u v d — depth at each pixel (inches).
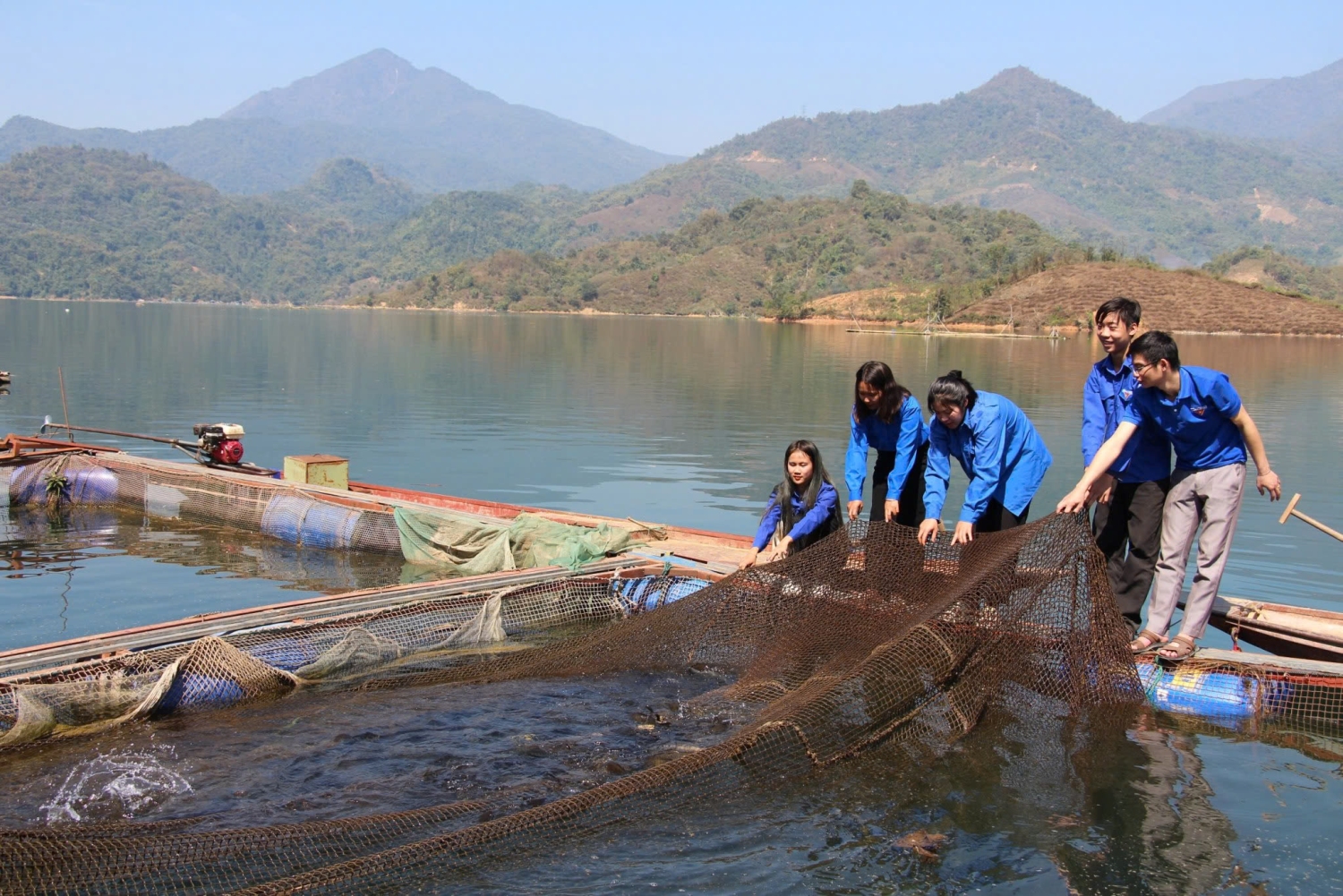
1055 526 235.6
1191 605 249.3
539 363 1566.2
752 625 270.2
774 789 198.8
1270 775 210.5
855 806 193.6
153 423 797.9
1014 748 220.8
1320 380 1405.0
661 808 188.2
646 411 940.0
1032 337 2997.0
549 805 181.5
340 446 711.7
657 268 7293.3
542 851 173.0
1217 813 194.2
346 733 226.8
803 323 4338.1
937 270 6294.3
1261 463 243.6
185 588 368.2
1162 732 231.1
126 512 505.4
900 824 187.8
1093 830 187.0
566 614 323.6
